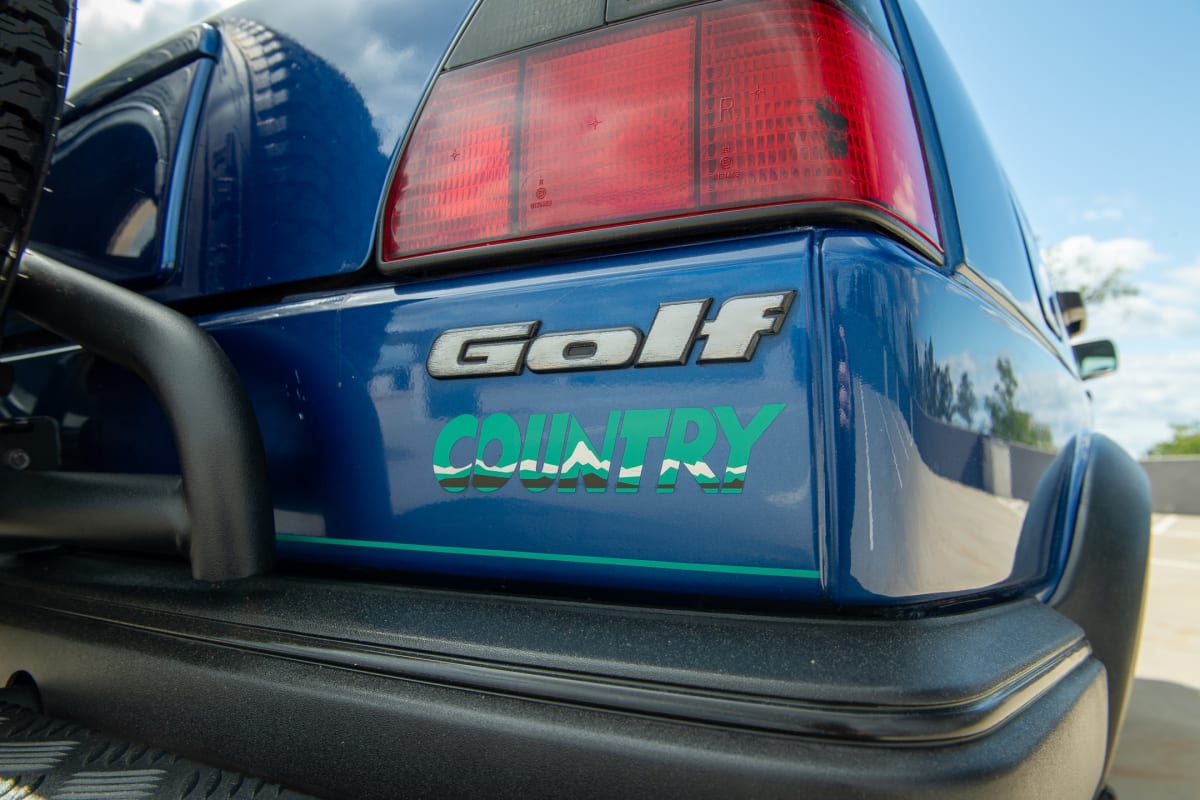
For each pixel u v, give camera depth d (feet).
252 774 2.77
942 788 1.92
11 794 2.64
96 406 4.21
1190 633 10.96
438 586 3.04
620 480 2.62
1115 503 4.69
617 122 2.75
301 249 3.38
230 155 3.70
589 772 2.19
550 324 2.76
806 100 2.56
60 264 3.51
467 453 2.90
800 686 2.10
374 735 2.51
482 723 2.34
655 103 2.71
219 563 3.13
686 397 2.53
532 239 2.83
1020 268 4.77
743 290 2.48
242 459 3.16
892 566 2.38
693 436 2.52
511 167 2.90
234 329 3.53
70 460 4.34
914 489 2.45
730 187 2.57
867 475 2.36
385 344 3.10
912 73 3.31
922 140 3.14
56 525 3.51
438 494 2.97
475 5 3.15
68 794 2.63
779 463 2.40
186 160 3.85
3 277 3.17
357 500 3.17
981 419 3.03
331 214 3.32
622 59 2.79
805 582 2.38
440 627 2.63
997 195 4.62
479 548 2.89
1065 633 2.98
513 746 2.29
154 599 3.23
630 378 2.61
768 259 2.48
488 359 2.85
